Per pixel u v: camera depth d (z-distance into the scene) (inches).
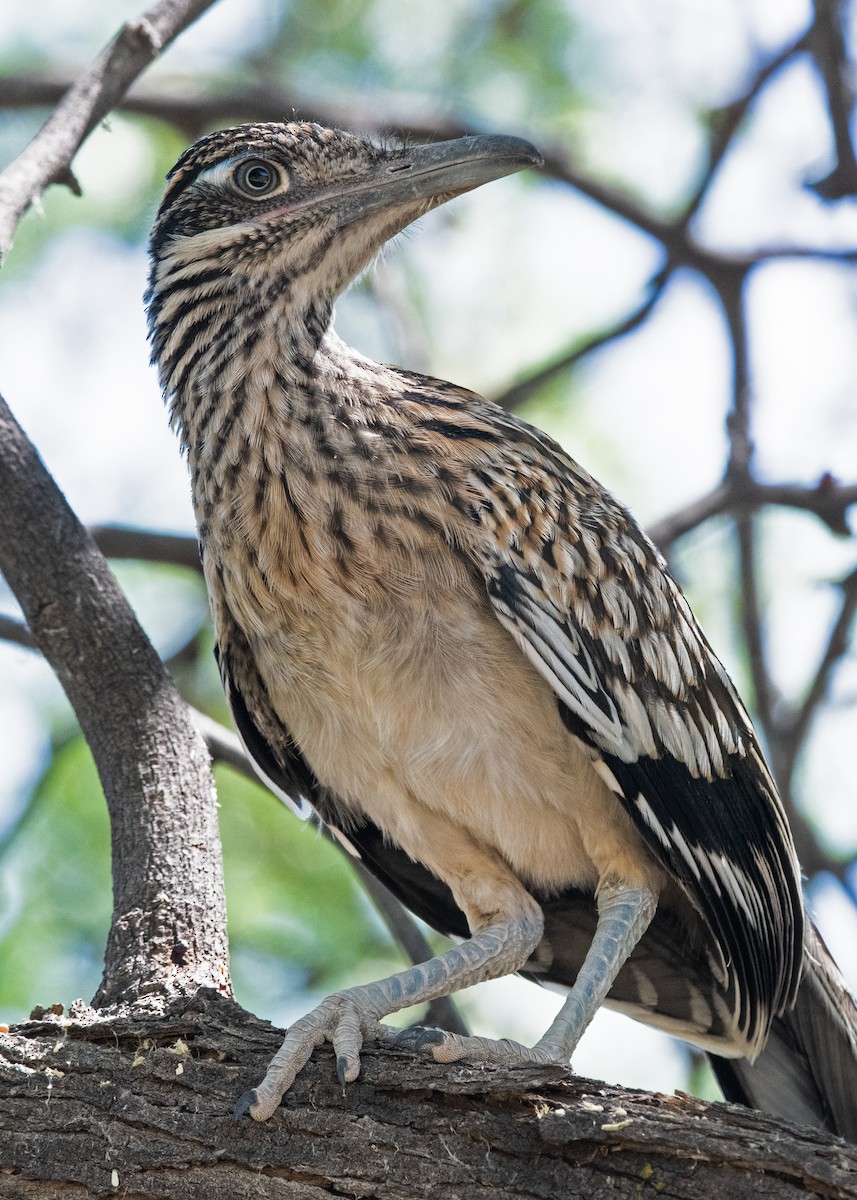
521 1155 242.2
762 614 514.0
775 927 346.0
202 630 531.2
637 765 321.4
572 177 553.3
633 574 334.3
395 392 324.5
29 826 482.9
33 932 469.7
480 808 321.1
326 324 335.6
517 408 546.9
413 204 348.8
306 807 361.1
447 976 298.8
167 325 346.9
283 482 309.0
